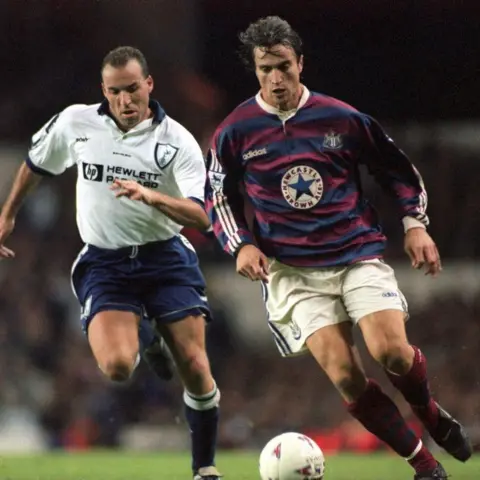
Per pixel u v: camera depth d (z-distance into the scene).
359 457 36.19
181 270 24.03
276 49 21.48
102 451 48.97
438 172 62.94
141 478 28.03
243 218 22.55
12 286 61.12
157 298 23.81
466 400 53.38
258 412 55.84
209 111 67.88
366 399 21.56
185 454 40.47
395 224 60.72
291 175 22.06
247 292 60.28
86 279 24.03
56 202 64.69
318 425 55.06
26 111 67.56
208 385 23.78
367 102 64.19
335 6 63.81
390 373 22.27
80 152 23.97
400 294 21.91
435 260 21.83
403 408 49.44
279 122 22.09
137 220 23.62
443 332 56.38
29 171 24.83
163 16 68.44
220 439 54.97
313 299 21.97
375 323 21.17
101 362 22.56
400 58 63.84
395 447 21.59
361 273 21.70
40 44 68.50
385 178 22.73
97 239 23.95
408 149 63.72
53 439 55.97
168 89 67.56
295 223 22.12
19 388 57.22
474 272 59.19
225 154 22.52
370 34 63.84
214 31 67.94
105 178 23.75
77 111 24.11
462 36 63.34
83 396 56.47
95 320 23.30
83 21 68.69
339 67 64.19
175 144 23.69
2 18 68.12
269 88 21.69
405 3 63.41
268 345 59.22
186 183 23.39
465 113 63.62
